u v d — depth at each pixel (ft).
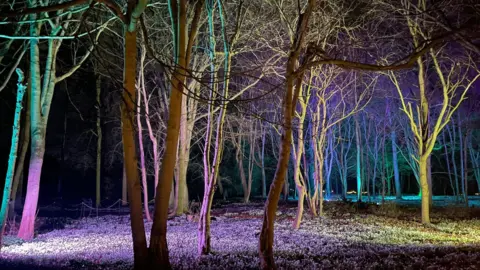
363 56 74.79
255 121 140.97
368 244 52.95
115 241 60.70
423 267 35.88
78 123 144.66
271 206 34.71
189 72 32.83
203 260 41.22
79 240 62.54
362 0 64.95
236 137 155.63
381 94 120.78
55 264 40.22
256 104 119.96
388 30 72.79
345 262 38.88
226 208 118.32
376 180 197.88
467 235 63.36
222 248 50.49
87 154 144.77
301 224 77.00
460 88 118.21
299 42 34.83
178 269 36.94
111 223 86.69
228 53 45.85
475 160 149.48
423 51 30.40
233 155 171.63
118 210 119.96
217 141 46.29
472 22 39.11
